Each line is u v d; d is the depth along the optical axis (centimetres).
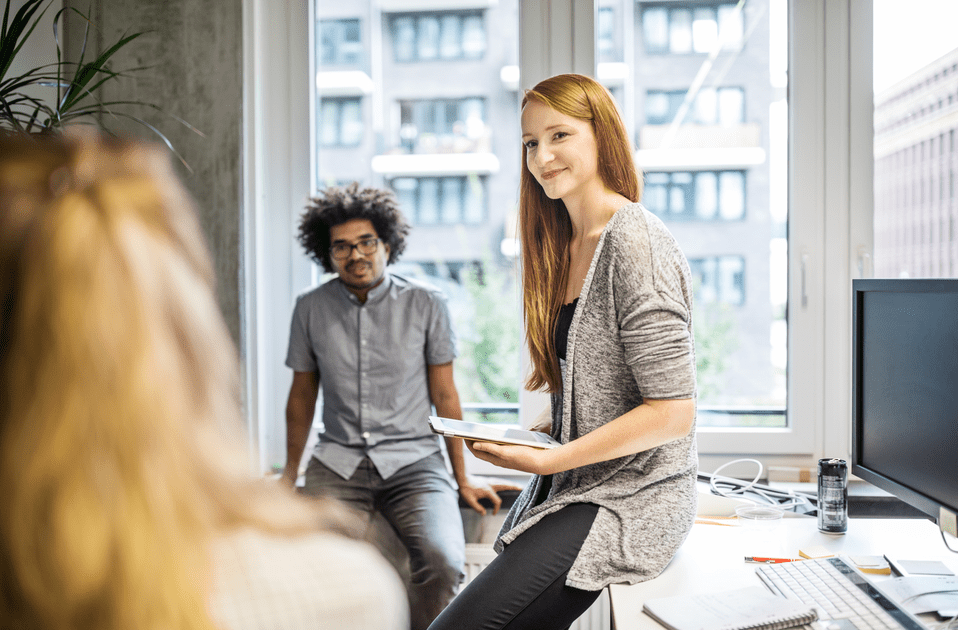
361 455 187
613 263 112
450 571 162
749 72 202
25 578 26
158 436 28
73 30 196
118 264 29
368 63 215
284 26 209
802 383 199
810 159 197
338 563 34
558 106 118
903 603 94
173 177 35
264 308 212
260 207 208
